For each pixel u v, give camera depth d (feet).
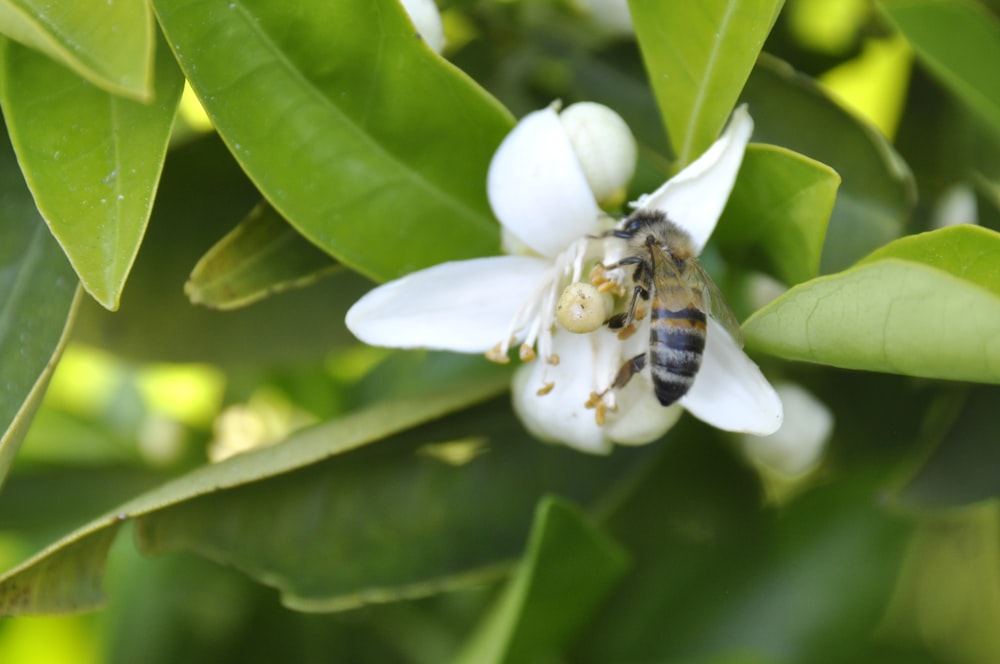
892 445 0.68
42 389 0.57
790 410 0.67
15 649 0.75
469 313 0.60
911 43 0.62
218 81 0.58
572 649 0.68
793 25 0.71
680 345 0.59
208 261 0.60
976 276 0.55
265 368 0.69
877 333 0.55
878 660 0.72
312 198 0.59
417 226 0.61
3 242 0.59
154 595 0.71
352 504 0.63
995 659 0.77
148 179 0.56
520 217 0.59
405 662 0.72
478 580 0.63
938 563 0.77
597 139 0.60
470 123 0.60
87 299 0.66
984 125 0.68
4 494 0.71
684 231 0.59
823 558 0.68
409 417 0.61
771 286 0.66
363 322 0.59
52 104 0.57
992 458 0.64
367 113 0.59
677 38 0.59
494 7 0.68
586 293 0.59
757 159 0.59
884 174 0.65
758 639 0.68
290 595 0.61
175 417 0.74
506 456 0.64
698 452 0.69
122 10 0.54
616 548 0.62
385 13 0.58
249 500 0.61
